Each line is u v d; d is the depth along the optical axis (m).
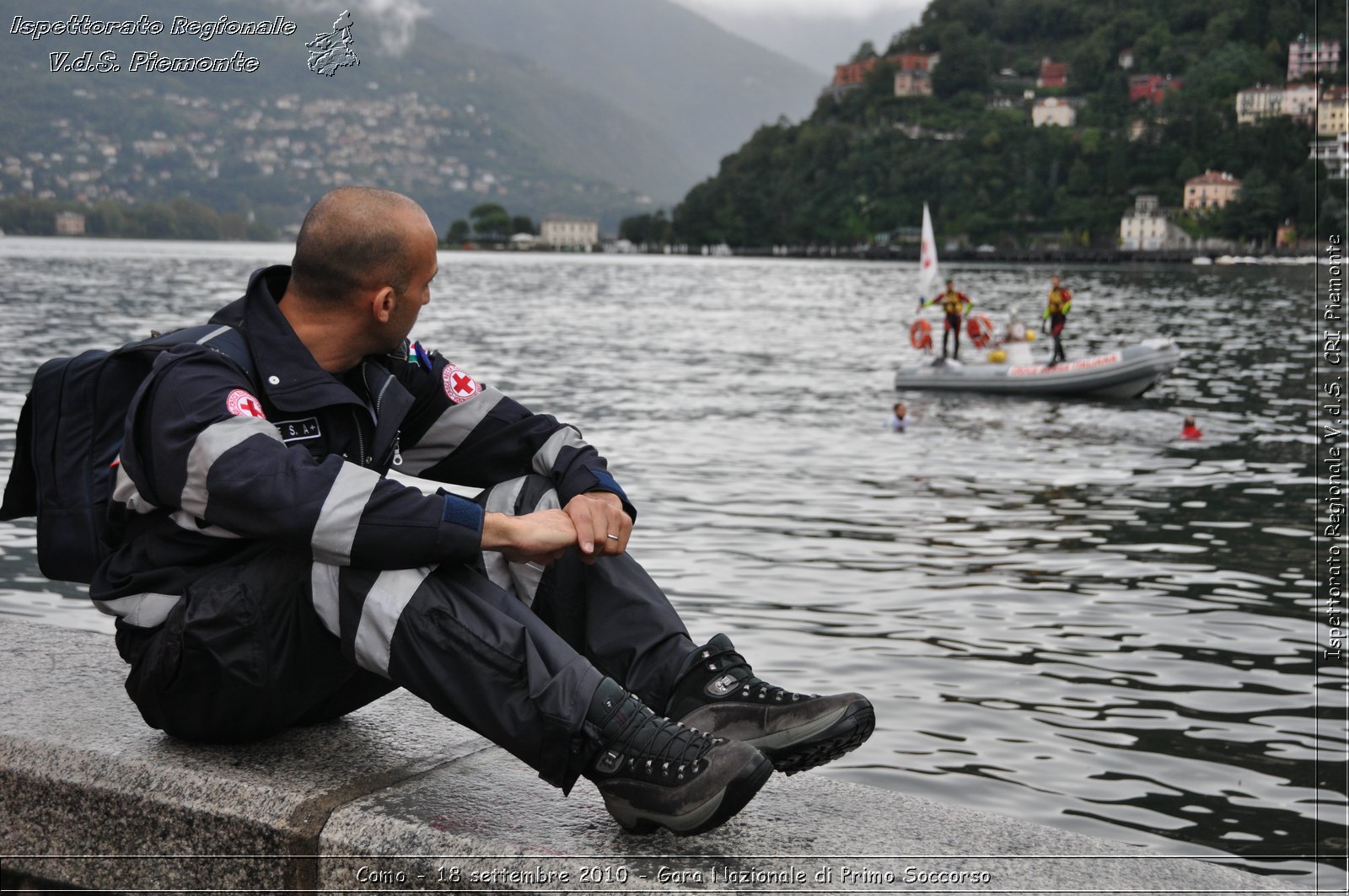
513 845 2.17
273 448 2.19
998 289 84.56
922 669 7.12
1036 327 45.41
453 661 2.17
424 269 2.36
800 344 37.19
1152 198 196.88
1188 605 8.65
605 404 21.48
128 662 2.42
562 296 68.94
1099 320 50.28
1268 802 5.32
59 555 2.43
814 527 11.23
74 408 2.43
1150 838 4.94
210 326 2.39
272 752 2.52
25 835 2.50
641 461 15.12
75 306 47.06
